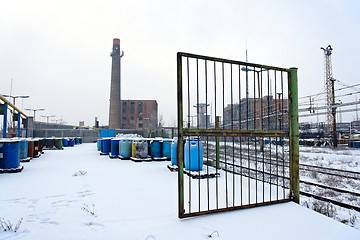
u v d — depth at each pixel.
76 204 4.11
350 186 7.22
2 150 7.71
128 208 3.81
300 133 50.03
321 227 3.00
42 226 3.11
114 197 4.54
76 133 40.72
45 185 5.72
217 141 7.99
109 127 61.72
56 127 43.88
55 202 4.25
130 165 9.44
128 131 36.31
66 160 11.52
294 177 4.09
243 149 23.78
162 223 3.11
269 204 3.86
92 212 3.60
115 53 63.72
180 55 3.43
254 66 3.98
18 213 3.66
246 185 5.54
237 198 4.35
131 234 2.79
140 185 5.64
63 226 3.09
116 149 13.03
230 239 2.65
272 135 4.05
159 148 11.41
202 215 3.37
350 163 13.84
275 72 4.23
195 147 7.05
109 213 3.57
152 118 71.75
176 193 4.81
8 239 2.72
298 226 3.03
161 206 3.89
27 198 4.55
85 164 9.82
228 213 3.45
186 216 3.29
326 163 13.77
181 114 3.33
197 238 2.67
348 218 4.14
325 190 6.41
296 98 4.18
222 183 5.75
